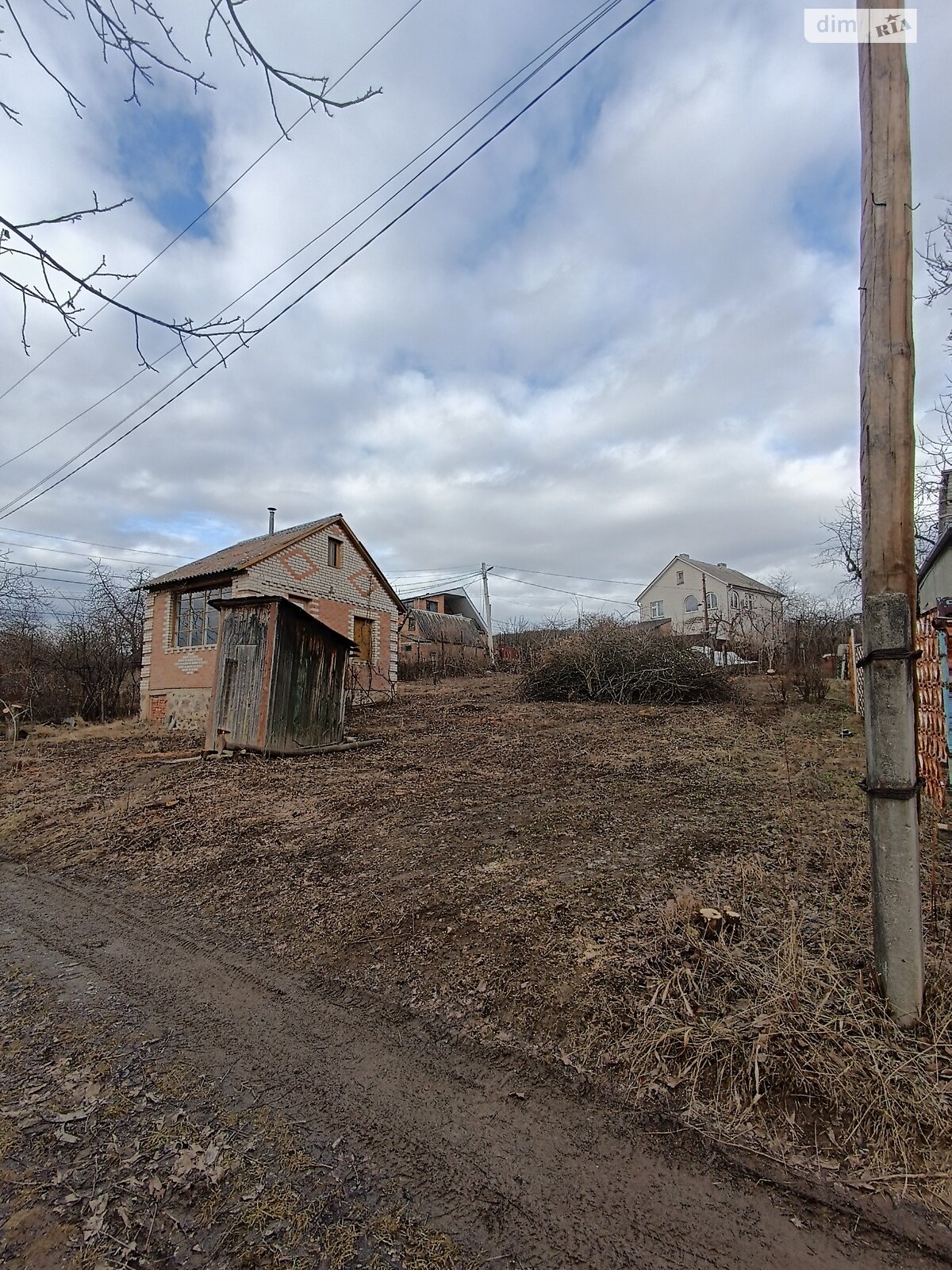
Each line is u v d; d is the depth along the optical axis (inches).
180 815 216.4
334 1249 59.1
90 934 134.7
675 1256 56.7
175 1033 96.0
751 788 207.2
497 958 108.4
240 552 582.6
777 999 84.4
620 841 160.1
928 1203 59.8
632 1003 90.7
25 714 631.2
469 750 314.7
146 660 582.2
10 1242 61.1
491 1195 64.2
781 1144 67.3
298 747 332.8
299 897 143.5
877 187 81.3
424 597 1678.2
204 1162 70.2
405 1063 86.0
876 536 82.0
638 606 1747.0
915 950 79.5
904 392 80.7
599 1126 72.4
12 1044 94.7
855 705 392.5
